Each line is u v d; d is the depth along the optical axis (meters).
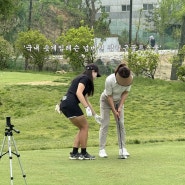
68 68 45.84
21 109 23.34
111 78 11.05
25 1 70.69
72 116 10.90
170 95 26.89
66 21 71.94
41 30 68.81
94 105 23.91
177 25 69.12
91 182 8.77
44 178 9.07
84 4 78.12
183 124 20.34
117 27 79.69
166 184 8.59
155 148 12.79
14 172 9.59
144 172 9.56
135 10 78.50
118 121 11.28
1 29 55.81
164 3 67.62
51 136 18.02
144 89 28.95
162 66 46.34
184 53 30.70
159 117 21.75
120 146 11.28
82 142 11.02
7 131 7.83
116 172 9.58
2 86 29.03
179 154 11.63
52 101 25.02
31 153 12.20
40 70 45.53
